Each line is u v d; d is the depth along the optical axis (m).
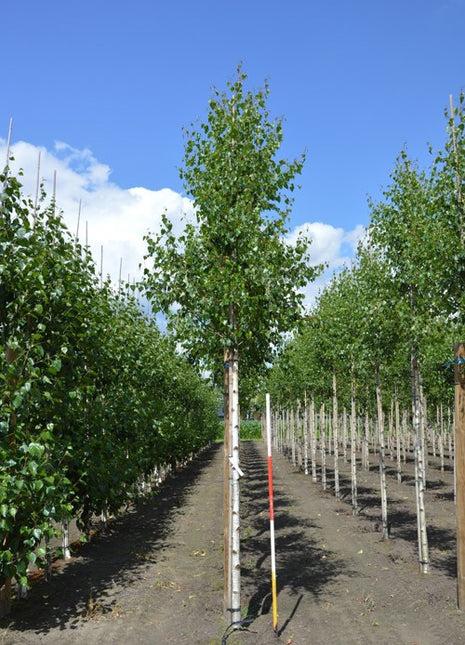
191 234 7.68
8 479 5.94
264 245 7.45
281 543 11.22
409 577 8.63
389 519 13.62
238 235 7.21
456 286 7.39
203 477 24.08
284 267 7.65
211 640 6.16
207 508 15.45
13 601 7.24
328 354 15.20
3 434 6.30
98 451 8.77
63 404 7.53
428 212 8.00
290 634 6.38
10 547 6.16
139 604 7.23
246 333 7.05
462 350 7.18
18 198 6.80
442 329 8.16
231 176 7.41
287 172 7.82
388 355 11.17
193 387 25.58
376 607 7.25
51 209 7.75
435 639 6.14
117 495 9.87
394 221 9.73
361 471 25.09
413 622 6.68
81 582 8.20
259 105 7.89
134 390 11.66
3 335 6.78
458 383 7.20
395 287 9.65
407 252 9.12
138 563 9.41
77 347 7.99
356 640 6.18
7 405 6.32
